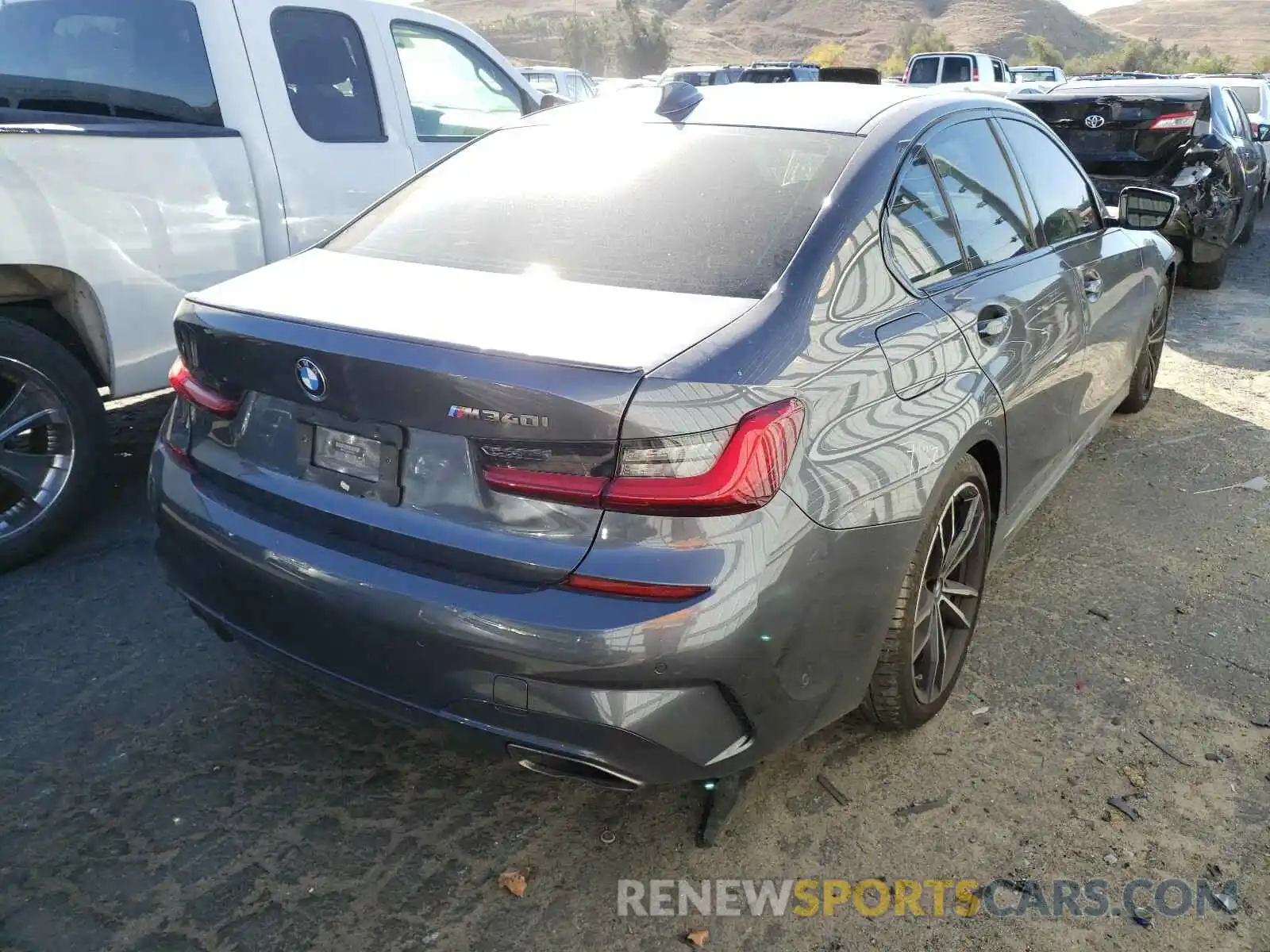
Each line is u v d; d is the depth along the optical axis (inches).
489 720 81.2
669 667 76.1
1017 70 1123.9
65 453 143.3
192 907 88.0
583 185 108.7
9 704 113.7
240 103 159.3
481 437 78.6
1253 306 317.1
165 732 110.3
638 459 74.6
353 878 91.6
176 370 101.1
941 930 87.2
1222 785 104.6
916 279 103.1
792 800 101.8
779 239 94.3
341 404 84.1
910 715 106.1
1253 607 139.2
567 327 82.4
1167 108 302.8
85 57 165.5
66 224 134.6
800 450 81.3
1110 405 172.7
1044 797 102.8
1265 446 198.4
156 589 138.9
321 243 113.8
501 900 89.5
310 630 87.7
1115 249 161.3
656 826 98.6
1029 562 151.0
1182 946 86.0
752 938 86.1
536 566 77.4
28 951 82.9
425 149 193.2
